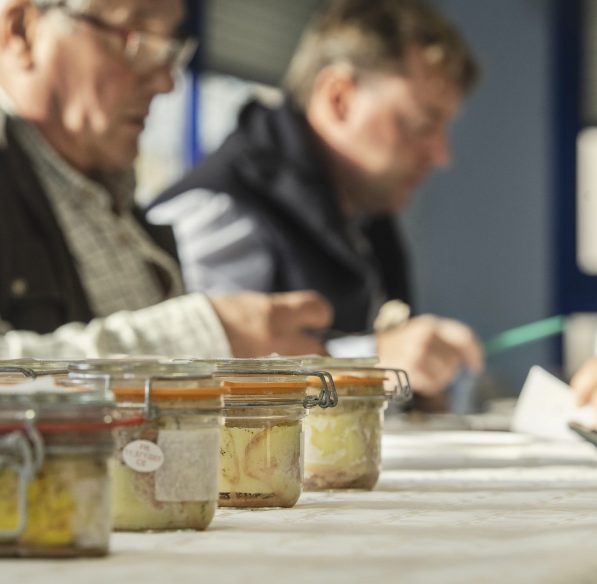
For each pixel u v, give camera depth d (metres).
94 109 2.71
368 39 3.85
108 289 2.72
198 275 3.47
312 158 3.69
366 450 1.38
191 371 0.98
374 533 0.94
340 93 3.90
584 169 8.32
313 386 1.35
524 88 8.35
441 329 2.84
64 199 2.69
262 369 1.16
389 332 2.85
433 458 1.98
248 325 2.15
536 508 1.17
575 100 8.30
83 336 2.05
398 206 4.07
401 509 1.16
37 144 2.65
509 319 8.33
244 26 7.37
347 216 4.05
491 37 8.38
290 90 3.96
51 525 0.78
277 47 7.66
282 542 0.88
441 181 8.42
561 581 0.70
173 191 3.62
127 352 2.06
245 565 0.75
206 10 7.06
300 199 3.60
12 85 2.70
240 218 3.52
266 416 1.16
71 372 0.99
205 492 0.97
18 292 2.49
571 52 8.30
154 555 0.81
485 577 0.68
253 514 1.11
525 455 2.06
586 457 2.06
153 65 2.77
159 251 2.87
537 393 2.56
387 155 3.92
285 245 3.56
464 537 0.91
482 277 8.39
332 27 3.91
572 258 8.30
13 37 2.71
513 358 8.22
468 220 8.42
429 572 0.70
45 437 0.78
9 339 2.02
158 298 2.83
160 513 0.95
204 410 0.97
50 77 2.68
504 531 0.95
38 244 2.55
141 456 0.96
